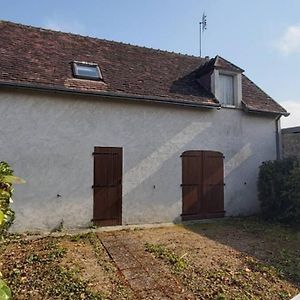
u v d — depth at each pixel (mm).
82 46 10523
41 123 8195
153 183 9477
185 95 10086
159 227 9125
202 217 10180
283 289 5172
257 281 5398
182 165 9938
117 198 8992
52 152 8273
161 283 5180
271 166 10516
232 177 10805
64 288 4855
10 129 7879
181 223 9703
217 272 5668
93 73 9344
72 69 9156
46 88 8016
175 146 9859
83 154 8617
